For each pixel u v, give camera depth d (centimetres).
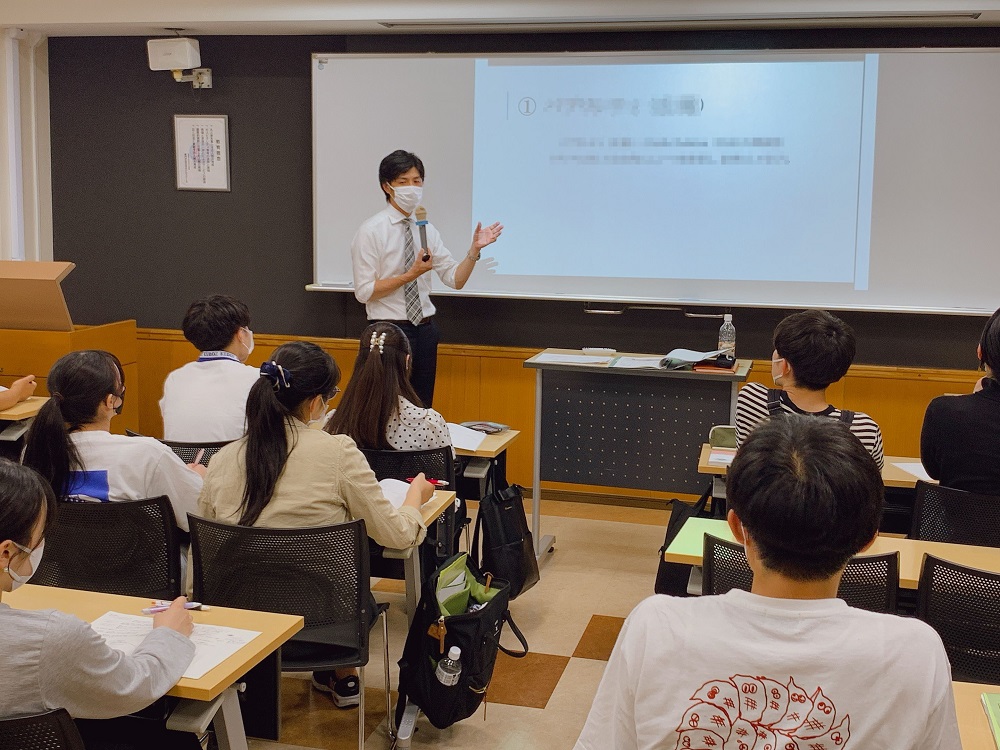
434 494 287
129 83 569
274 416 235
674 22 481
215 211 569
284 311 567
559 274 521
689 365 411
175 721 164
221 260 571
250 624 185
